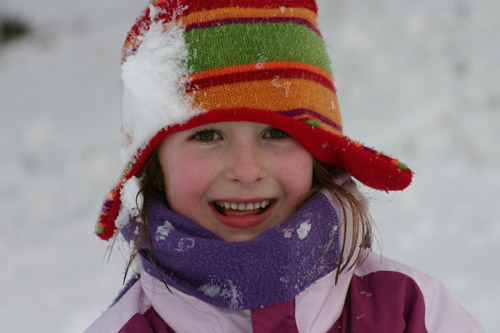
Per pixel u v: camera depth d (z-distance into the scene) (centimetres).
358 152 159
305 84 157
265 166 159
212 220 164
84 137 516
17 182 473
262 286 153
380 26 570
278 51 154
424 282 176
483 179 412
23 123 541
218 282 155
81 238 406
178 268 158
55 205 446
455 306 175
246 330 158
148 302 169
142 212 164
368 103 493
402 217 370
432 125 466
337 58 538
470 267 328
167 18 156
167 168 163
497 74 506
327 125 161
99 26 681
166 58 151
